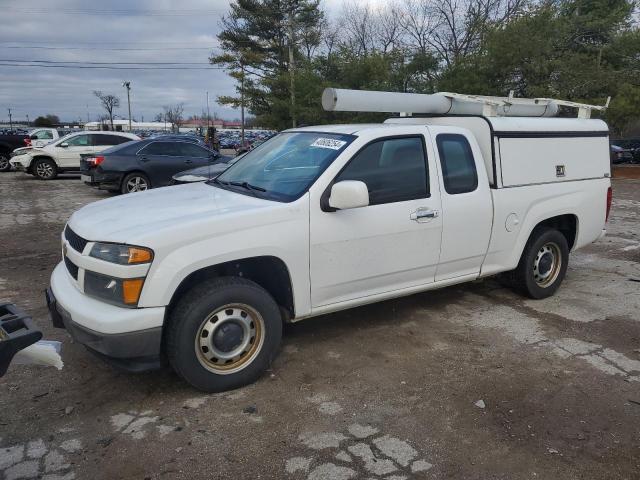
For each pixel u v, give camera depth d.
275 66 43.41
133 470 2.95
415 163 4.51
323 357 4.34
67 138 18.70
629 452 3.17
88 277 3.53
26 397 3.68
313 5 42.72
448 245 4.71
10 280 6.42
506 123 5.11
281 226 3.81
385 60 28.62
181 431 3.31
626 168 25.34
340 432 3.32
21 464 2.98
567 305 5.65
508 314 5.35
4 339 2.17
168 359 3.70
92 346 3.39
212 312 3.61
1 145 21.72
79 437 3.24
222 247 3.58
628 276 6.83
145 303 3.38
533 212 5.33
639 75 21.98
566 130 5.61
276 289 4.11
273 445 3.18
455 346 4.58
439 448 3.18
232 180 4.71
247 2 42.72
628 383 3.99
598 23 22.83
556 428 3.40
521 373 4.12
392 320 5.14
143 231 3.44
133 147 13.34
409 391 3.83
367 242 4.21
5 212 11.39
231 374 3.74
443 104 5.55
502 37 21.05
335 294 4.20
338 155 4.14
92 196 14.12
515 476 2.95
